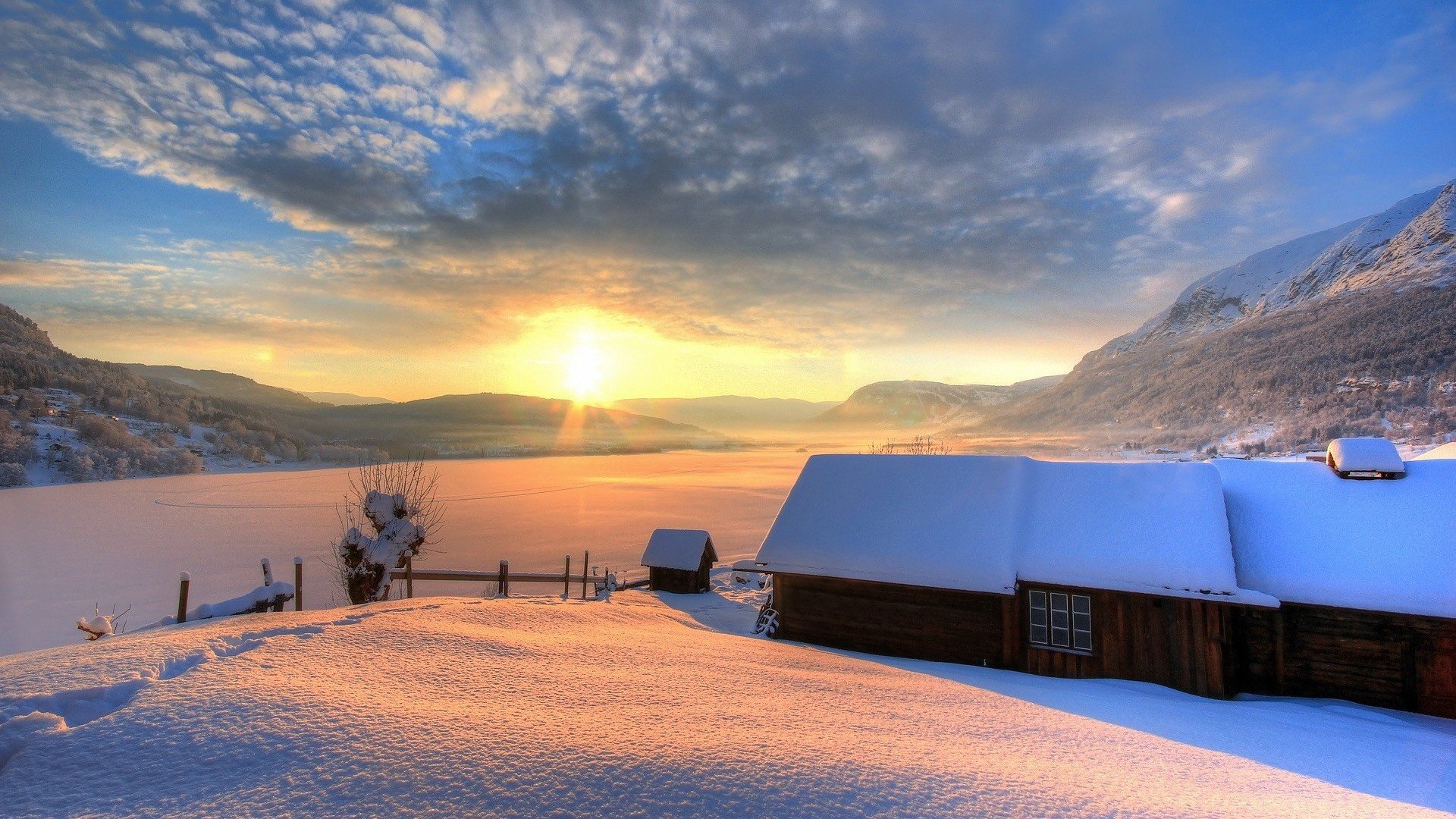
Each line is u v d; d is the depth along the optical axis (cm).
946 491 1691
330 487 11356
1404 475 1452
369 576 1556
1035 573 1404
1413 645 1213
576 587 3459
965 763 623
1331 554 1327
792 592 1656
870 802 520
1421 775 738
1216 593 1245
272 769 527
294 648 853
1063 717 859
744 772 552
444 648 910
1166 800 579
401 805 481
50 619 3384
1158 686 1240
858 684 944
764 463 19688
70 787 498
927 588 1460
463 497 9900
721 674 914
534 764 545
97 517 7656
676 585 2934
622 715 684
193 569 4731
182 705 630
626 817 480
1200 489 1457
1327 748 828
